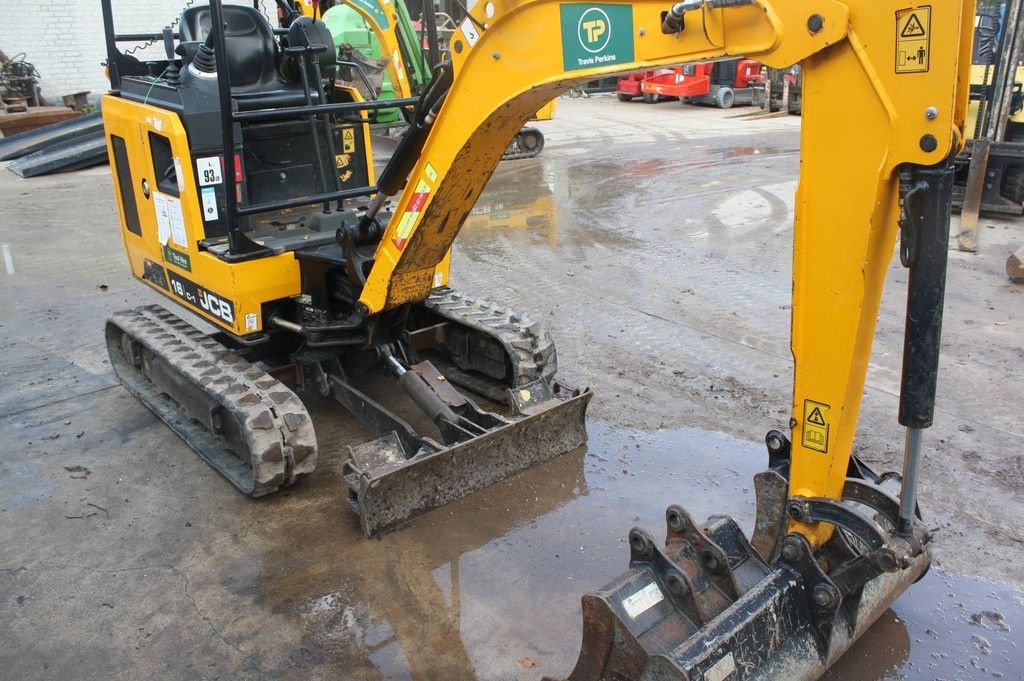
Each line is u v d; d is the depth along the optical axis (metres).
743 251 8.17
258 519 4.13
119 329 5.45
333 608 3.49
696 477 4.42
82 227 9.53
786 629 2.68
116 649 3.28
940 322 2.31
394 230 4.05
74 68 16.75
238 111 4.55
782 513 2.97
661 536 3.93
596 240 8.62
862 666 3.13
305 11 7.76
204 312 4.80
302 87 5.02
